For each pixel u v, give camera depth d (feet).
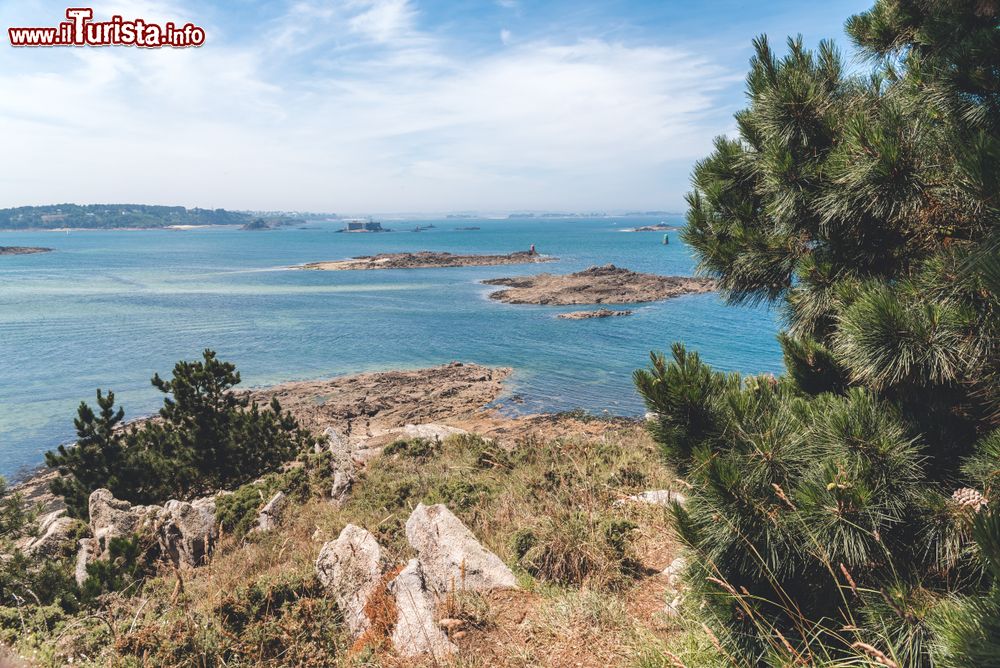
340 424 96.84
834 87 16.57
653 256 484.33
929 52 14.85
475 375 123.75
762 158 16.88
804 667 10.36
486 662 14.85
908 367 11.37
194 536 32.32
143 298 255.70
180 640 15.92
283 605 18.13
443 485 32.37
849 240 15.08
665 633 15.38
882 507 10.58
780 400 13.67
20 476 79.97
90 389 119.85
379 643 16.42
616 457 36.09
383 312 218.18
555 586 18.72
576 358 142.61
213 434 51.80
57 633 17.78
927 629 9.26
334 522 29.86
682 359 13.24
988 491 10.32
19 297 257.34
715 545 11.93
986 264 9.59
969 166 10.27
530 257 453.99
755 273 17.71
